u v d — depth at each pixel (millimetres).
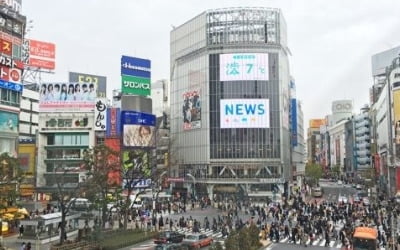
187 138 119375
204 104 113500
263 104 109625
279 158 109250
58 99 88062
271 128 109562
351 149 190875
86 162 50500
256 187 107125
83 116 87625
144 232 51281
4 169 38750
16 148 59156
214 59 112250
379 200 80125
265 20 111312
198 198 99000
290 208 71688
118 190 53844
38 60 101125
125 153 81062
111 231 50250
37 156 85688
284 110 113688
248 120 109562
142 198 81188
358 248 40344
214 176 109750
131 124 88312
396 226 51438
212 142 111250
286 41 120750
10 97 58188
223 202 83750
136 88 99562
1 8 57875
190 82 119375
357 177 167375
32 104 116625
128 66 98500
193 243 42312
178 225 59188
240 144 109625
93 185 48125
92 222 54844
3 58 56781
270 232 49125
